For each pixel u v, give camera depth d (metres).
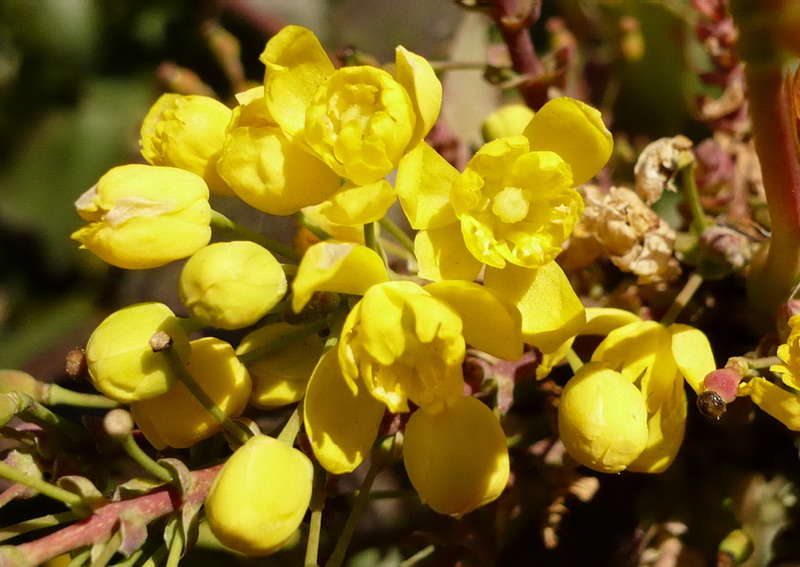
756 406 0.11
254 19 0.15
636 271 0.11
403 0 0.15
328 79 0.10
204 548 0.12
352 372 0.10
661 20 0.13
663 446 0.10
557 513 0.11
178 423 0.10
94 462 0.11
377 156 0.10
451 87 0.14
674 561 0.11
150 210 0.10
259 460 0.10
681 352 0.10
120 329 0.10
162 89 0.15
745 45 0.10
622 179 0.13
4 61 0.16
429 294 0.10
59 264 0.16
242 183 0.10
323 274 0.09
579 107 0.10
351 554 0.12
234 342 0.12
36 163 0.16
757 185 0.12
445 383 0.10
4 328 0.15
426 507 0.13
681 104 0.13
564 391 0.10
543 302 0.10
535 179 0.10
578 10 0.14
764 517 0.11
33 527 0.10
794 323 0.10
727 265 0.11
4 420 0.10
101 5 0.16
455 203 0.10
